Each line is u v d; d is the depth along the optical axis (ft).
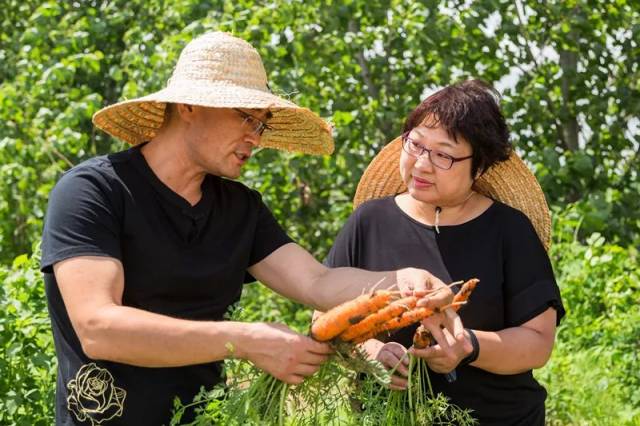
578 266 24.48
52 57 33.24
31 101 31.99
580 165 29.94
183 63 10.05
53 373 15.37
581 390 19.98
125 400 9.75
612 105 32.83
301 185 32.30
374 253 11.16
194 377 10.07
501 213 11.09
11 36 38.32
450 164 10.53
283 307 29.37
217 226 10.28
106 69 34.94
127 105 10.26
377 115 31.68
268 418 9.72
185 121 9.93
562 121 32.22
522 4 32.40
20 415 14.80
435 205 11.03
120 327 9.05
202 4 31.09
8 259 33.19
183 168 10.01
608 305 23.85
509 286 10.85
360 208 11.50
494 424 10.82
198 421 9.54
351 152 31.17
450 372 10.34
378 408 10.00
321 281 10.54
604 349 22.12
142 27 32.78
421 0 30.76
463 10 31.27
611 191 29.32
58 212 9.57
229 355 9.21
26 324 15.26
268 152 29.84
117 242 9.64
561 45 32.27
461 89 10.68
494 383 10.78
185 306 10.07
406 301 9.30
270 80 29.71
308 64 30.53
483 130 10.52
